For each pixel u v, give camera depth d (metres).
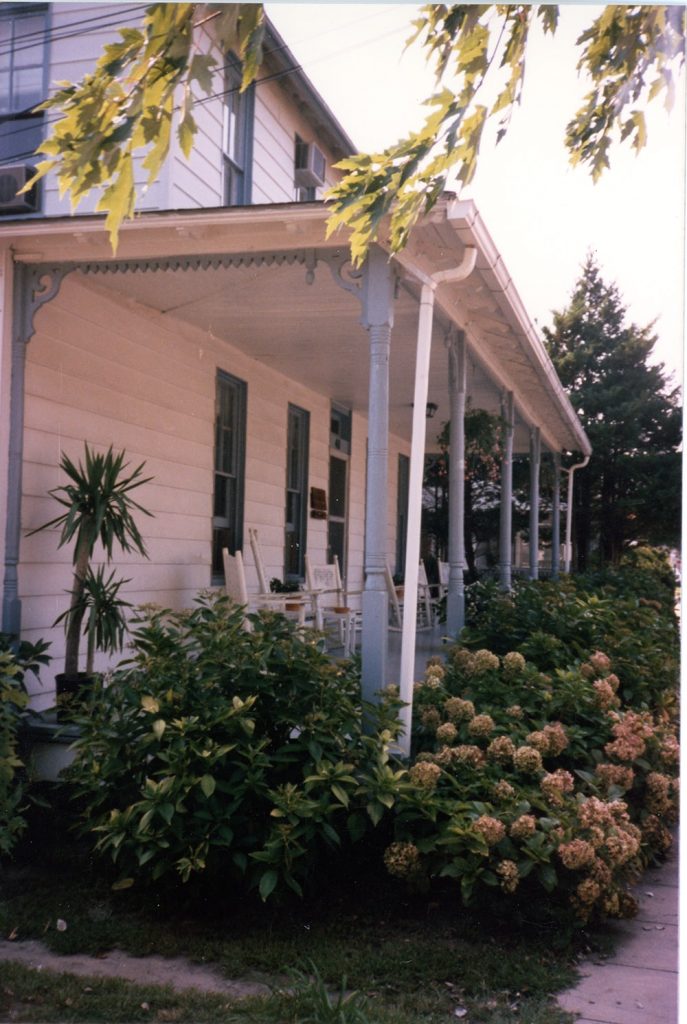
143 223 5.63
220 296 7.09
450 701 5.13
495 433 9.64
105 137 3.28
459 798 4.44
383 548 5.49
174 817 4.10
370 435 5.50
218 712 4.24
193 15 3.23
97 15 7.40
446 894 4.47
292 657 4.62
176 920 4.25
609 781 4.72
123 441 7.28
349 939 4.03
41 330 6.38
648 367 15.77
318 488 11.40
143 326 7.50
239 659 4.53
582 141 4.49
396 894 4.48
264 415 9.74
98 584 5.84
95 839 5.13
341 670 4.82
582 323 16.05
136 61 3.45
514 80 4.02
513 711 5.18
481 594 8.20
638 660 6.60
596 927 4.25
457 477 7.62
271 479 9.97
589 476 16.09
